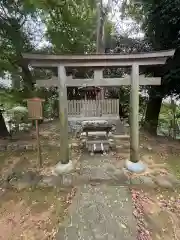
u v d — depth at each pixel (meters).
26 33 6.64
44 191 3.38
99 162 4.31
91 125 4.68
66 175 3.72
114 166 4.10
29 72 7.08
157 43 5.94
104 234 2.36
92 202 3.00
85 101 4.51
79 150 5.10
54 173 3.86
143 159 4.53
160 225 2.57
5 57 6.11
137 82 3.70
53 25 8.01
